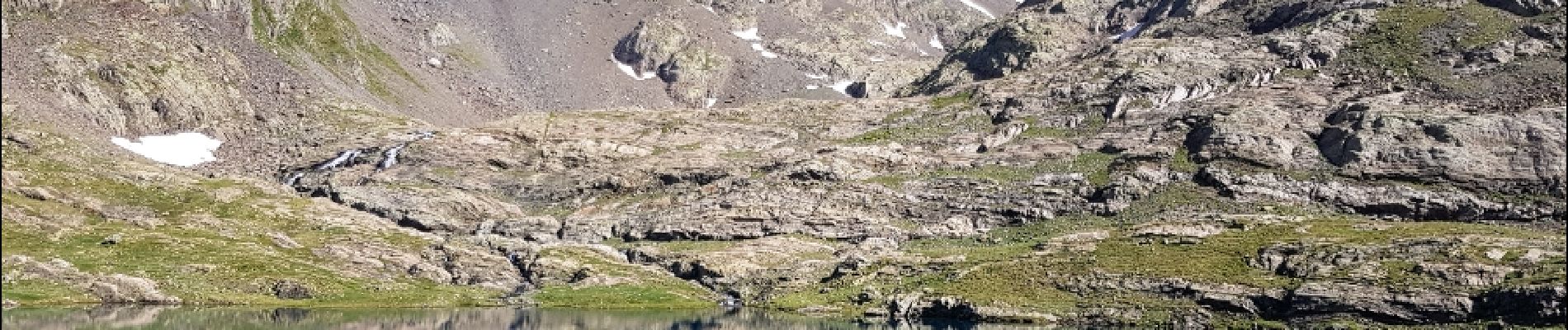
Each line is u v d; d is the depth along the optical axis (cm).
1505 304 17512
